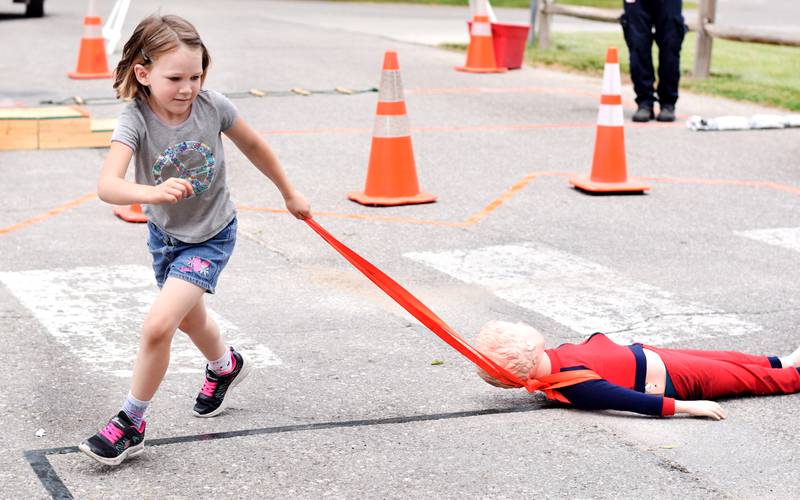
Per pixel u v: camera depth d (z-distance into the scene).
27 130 12.63
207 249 5.23
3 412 5.69
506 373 5.58
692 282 8.19
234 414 5.73
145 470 5.07
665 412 5.63
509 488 4.93
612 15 21.22
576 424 5.62
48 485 4.90
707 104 16.52
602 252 8.95
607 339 5.96
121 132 4.97
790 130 14.48
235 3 35.53
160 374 5.07
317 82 17.78
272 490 4.89
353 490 4.89
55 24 27.05
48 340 6.78
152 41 4.84
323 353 6.64
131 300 7.59
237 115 5.30
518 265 8.58
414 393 6.04
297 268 8.41
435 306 7.58
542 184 11.31
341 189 11.01
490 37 19.34
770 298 7.82
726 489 4.93
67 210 10.04
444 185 11.23
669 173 11.91
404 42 23.91
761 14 31.77
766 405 5.89
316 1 37.94
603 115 10.98
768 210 10.39
